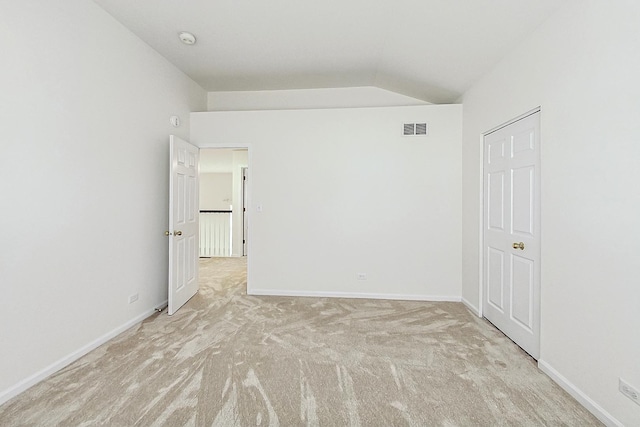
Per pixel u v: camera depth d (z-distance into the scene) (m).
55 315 2.05
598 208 1.64
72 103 2.17
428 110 3.60
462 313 3.20
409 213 3.64
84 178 2.29
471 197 3.31
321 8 2.43
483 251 3.09
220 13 2.51
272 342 2.50
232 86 4.14
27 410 1.66
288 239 3.80
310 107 4.25
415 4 2.31
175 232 3.16
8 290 1.77
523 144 2.40
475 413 1.66
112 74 2.55
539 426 1.56
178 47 3.06
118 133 2.63
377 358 2.25
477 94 3.14
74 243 2.20
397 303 3.52
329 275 3.76
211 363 2.16
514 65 2.46
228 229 6.89
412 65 3.25
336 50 3.12
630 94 1.46
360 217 3.71
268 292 3.82
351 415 1.64
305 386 1.90
